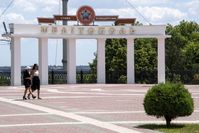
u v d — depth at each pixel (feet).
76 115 80.33
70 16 178.09
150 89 66.13
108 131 62.44
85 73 194.59
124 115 80.33
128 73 183.01
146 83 194.39
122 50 218.79
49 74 187.93
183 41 250.16
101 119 74.90
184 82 198.49
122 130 63.31
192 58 234.99
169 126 66.49
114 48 220.64
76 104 100.63
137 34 179.93
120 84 180.34
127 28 179.01
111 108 91.91
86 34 176.76
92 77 193.47
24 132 62.08
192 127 65.77
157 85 65.98
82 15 177.78
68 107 94.17
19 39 172.24
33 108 92.43
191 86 173.78
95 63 226.99
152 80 196.34
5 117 78.13
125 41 223.10
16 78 172.24
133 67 183.01
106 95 127.13
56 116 79.10
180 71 200.03
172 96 64.49
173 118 67.10
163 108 64.64
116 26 178.70
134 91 142.61
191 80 198.18
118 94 130.72
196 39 254.27
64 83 187.11
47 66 175.73
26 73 113.91
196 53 233.55
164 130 63.36
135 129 64.23
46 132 61.82
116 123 70.18
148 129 64.28
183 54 237.86
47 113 83.61
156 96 64.95
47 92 139.03
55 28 174.29
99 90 147.84
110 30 178.29
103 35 177.78
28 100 111.14
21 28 171.63
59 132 61.67
